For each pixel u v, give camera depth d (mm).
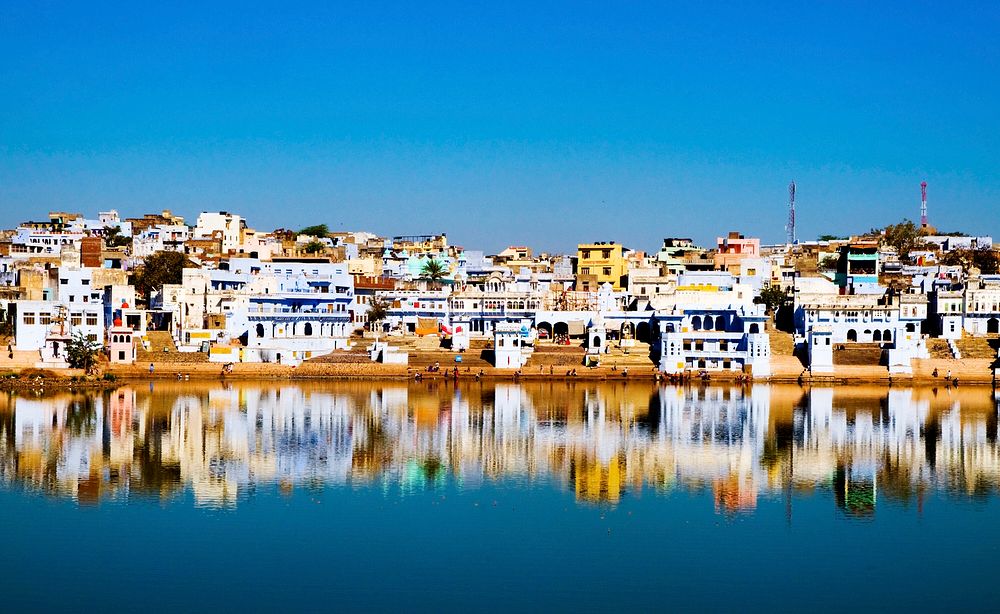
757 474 97938
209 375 162500
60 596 65688
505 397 145000
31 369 155625
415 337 183750
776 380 167500
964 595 67625
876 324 182625
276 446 107312
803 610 65062
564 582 69062
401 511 83812
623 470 98625
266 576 69375
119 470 95938
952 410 137375
